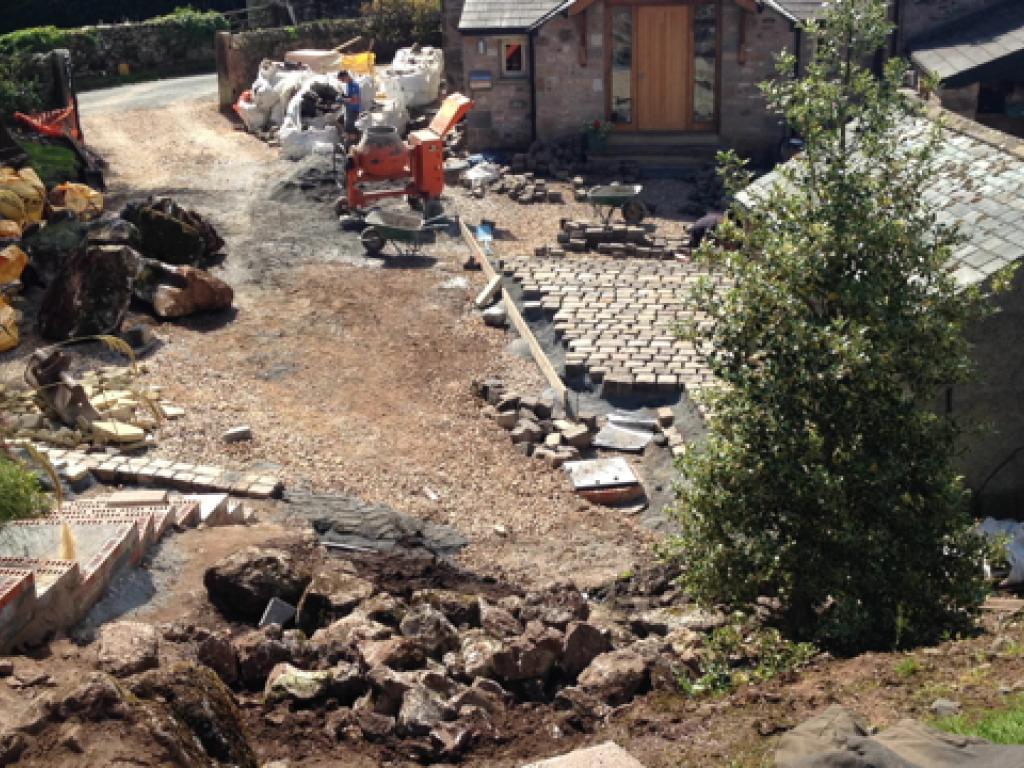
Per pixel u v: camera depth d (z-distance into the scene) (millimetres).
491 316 19594
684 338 11156
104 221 20359
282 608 9977
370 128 23938
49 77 30156
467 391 17547
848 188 10805
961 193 15695
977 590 10492
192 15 42250
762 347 10734
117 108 34469
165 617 9891
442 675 8578
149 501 12438
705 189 26922
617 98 29141
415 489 14758
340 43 39062
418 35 40094
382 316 19719
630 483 15172
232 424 15766
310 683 8383
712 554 10750
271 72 31469
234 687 8680
